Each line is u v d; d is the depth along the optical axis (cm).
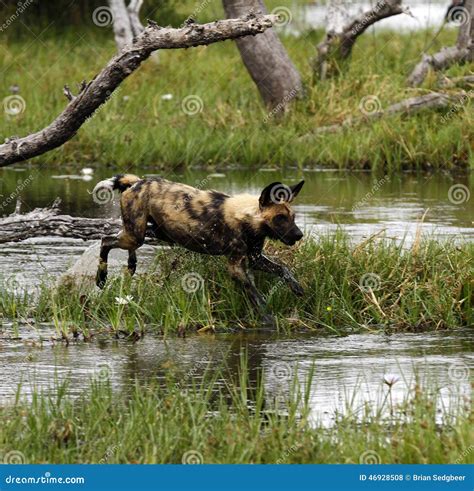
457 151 2644
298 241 1634
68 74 3325
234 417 1118
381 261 1606
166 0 4081
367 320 1534
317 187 2436
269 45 2878
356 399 1207
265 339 1459
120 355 1383
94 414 1108
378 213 2148
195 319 1512
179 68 3331
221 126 2806
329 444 1048
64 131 1596
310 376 1192
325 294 1550
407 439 1048
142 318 1512
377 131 2670
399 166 2623
